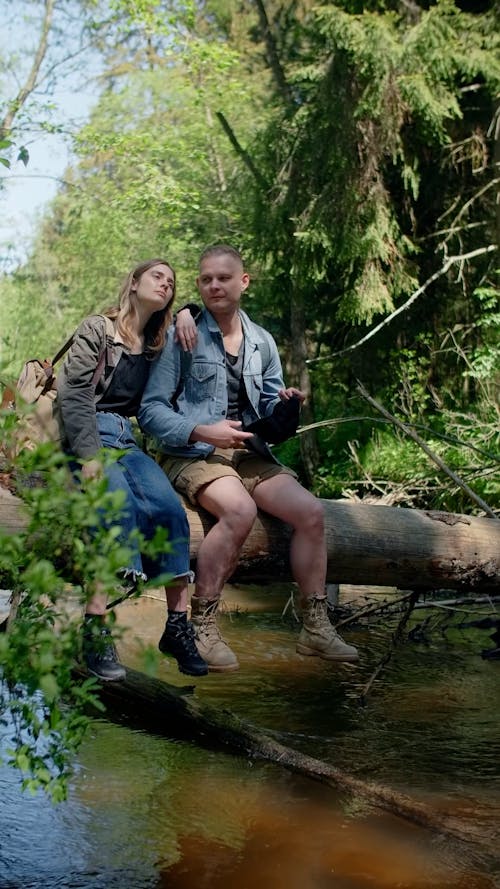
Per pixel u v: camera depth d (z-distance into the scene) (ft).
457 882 10.61
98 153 57.16
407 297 47.85
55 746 8.88
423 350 47.91
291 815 12.39
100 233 65.67
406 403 46.47
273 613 26.14
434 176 47.47
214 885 10.46
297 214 47.34
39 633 8.14
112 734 15.34
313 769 13.66
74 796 12.84
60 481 8.07
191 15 53.57
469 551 16.79
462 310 47.83
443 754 14.82
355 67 43.62
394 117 43.50
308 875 10.71
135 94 60.90
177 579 12.73
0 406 9.71
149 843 11.49
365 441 46.52
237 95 59.57
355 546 15.96
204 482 13.74
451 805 12.76
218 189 58.80
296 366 51.34
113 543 7.94
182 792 13.05
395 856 11.26
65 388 12.70
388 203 45.50
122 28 54.85
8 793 12.99
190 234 58.80
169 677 18.94
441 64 41.68
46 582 7.86
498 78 42.01
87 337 12.99
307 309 53.01
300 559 14.15
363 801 12.89
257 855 11.22
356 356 49.32
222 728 14.89
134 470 12.80
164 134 58.70
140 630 22.30
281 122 48.73
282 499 14.10
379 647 22.25
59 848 11.32
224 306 14.02
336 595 24.76
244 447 14.05
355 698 17.88
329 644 14.03
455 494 30.22
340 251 44.62
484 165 45.80
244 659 20.70
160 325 13.66
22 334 80.84
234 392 14.35
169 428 13.51
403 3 45.60
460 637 23.52
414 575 16.61
